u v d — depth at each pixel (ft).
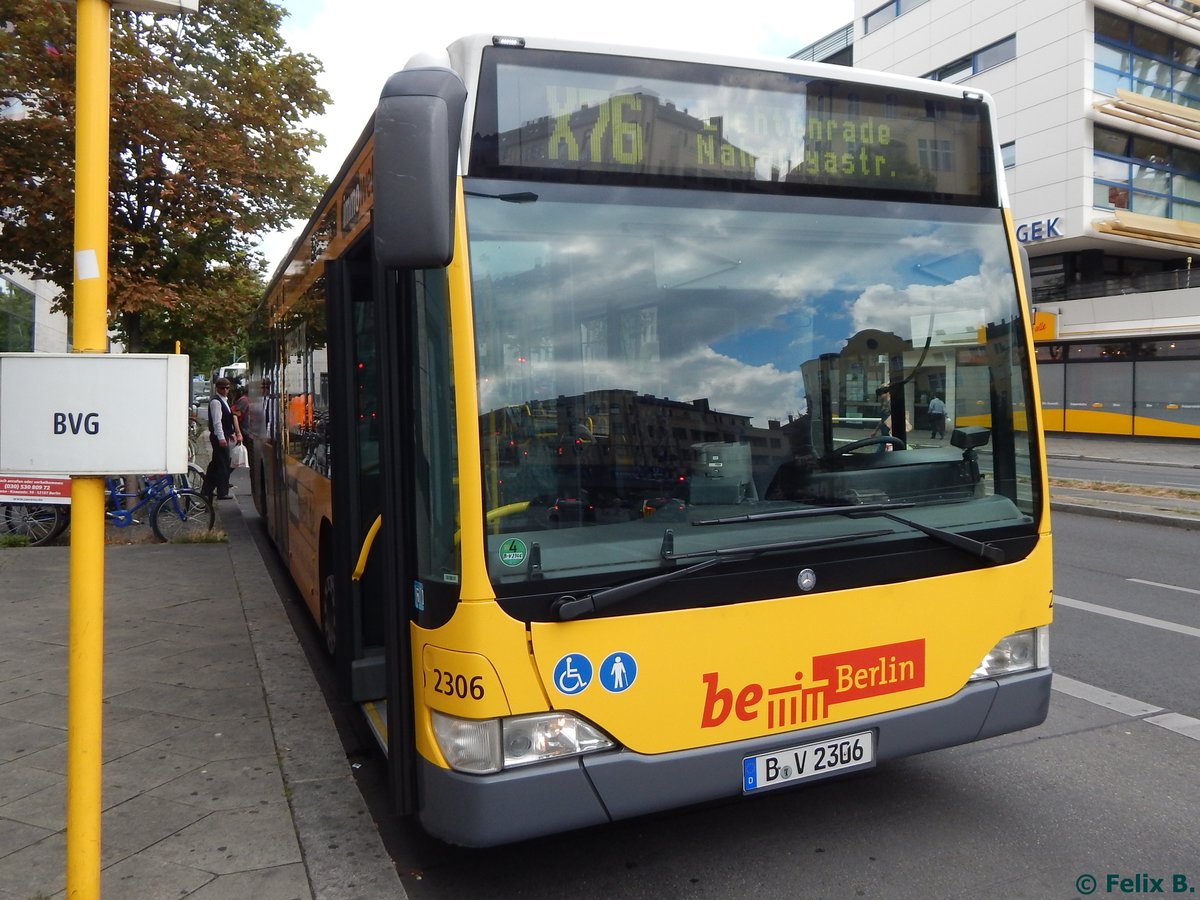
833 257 11.85
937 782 14.67
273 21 36.94
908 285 12.21
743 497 10.98
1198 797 14.06
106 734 16.12
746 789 10.71
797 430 11.36
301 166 37.29
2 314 64.59
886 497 11.77
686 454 10.74
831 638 11.16
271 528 33.50
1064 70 102.27
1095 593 28.30
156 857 11.91
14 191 32.42
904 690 11.64
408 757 10.98
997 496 12.43
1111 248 110.52
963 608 12.02
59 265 35.14
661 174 11.01
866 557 11.38
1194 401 90.74
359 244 13.99
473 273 10.00
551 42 10.52
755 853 12.48
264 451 35.24
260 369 36.88
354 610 14.82
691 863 12.25
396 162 9.07
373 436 15.44
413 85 9.16
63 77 32.63
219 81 35.53
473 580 9.70
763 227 11.50
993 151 13.01
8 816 12.92
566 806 9.94
